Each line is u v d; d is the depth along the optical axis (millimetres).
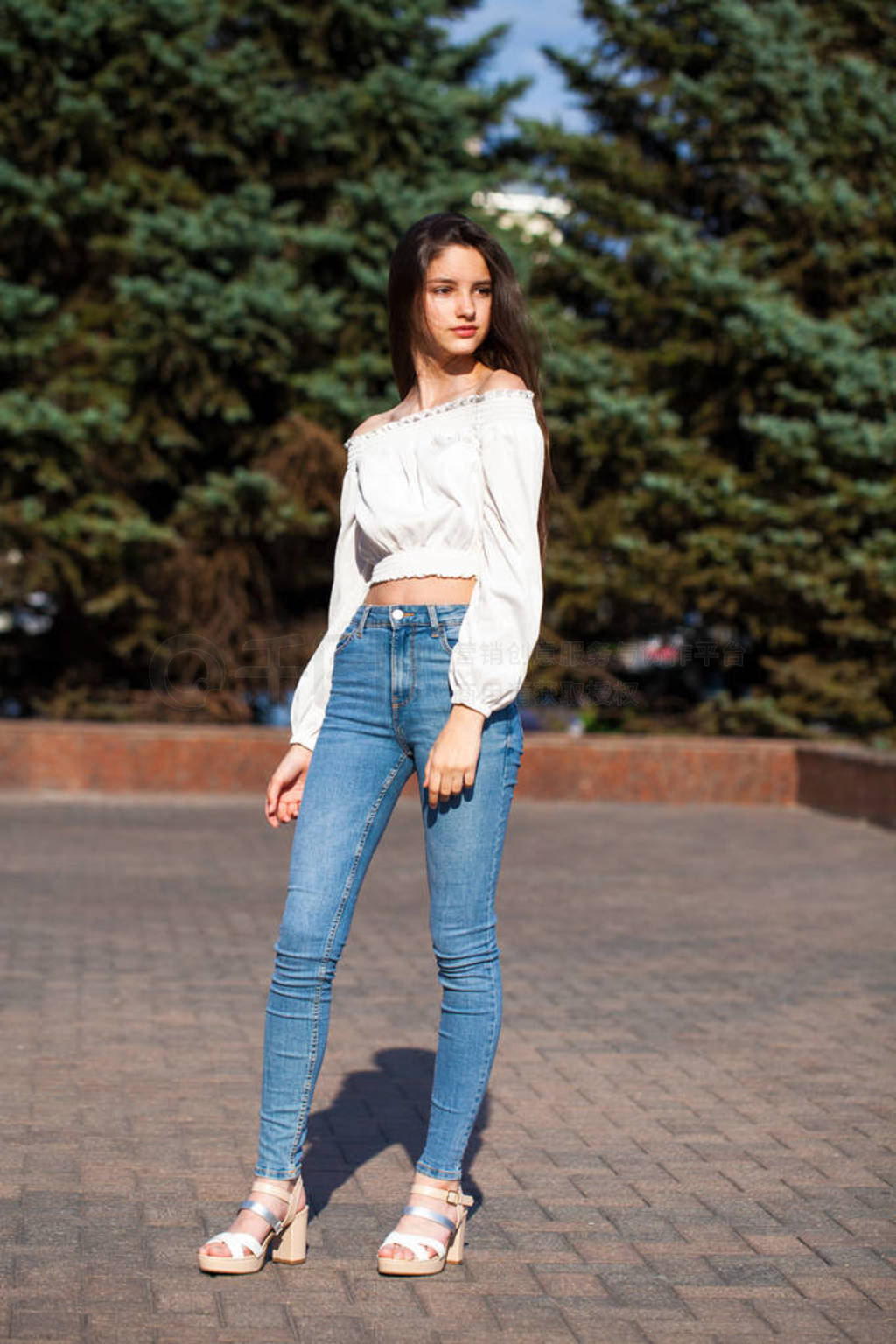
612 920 7707
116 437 15086
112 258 16703
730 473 15719
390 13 17188
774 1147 4004
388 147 16891
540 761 13727
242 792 13562
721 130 16875
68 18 15492
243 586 17500
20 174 15469
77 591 15523
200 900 8062
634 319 17141
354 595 3213
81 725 13695
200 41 16297
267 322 15352
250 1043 4996
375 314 16281
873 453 14852
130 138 16531
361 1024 5289
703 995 5941
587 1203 3549
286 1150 3088
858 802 12570
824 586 14922
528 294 17078
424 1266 3047
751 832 11766
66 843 10352
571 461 16797
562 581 15820
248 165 16906
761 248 16875
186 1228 3301
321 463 15891
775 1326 2848
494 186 17797
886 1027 5426
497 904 8180
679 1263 3174
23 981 5895
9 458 14898
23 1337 2707
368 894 8406
